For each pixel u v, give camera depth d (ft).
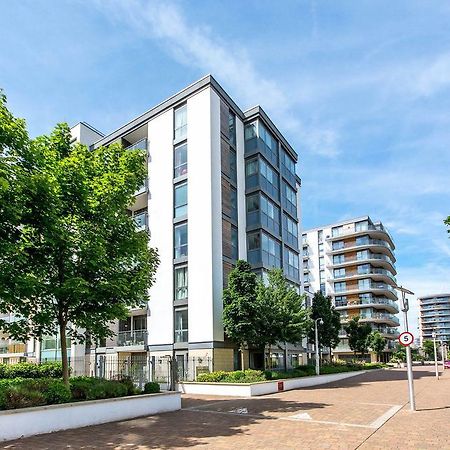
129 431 35.73
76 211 43.47
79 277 39.52
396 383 87.10
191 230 84.38
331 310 115.96
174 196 89.15
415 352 307.78
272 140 108.78
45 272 41.06
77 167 43.62
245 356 86.79
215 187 84.84
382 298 240.53
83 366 90.33
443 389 73.10
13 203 35.83
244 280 76.13
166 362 73.82
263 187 98.68
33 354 109.81
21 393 35.19
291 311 78.89
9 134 36.86
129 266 47.06
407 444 29.63
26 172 38.01
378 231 241.55
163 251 87.97
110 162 47.85
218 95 91.15
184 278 84.07
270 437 32.48
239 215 93.81
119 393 44.32
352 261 243.60
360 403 53.16
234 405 52.47
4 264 36.58
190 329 80.23
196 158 86.89
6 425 32.27
